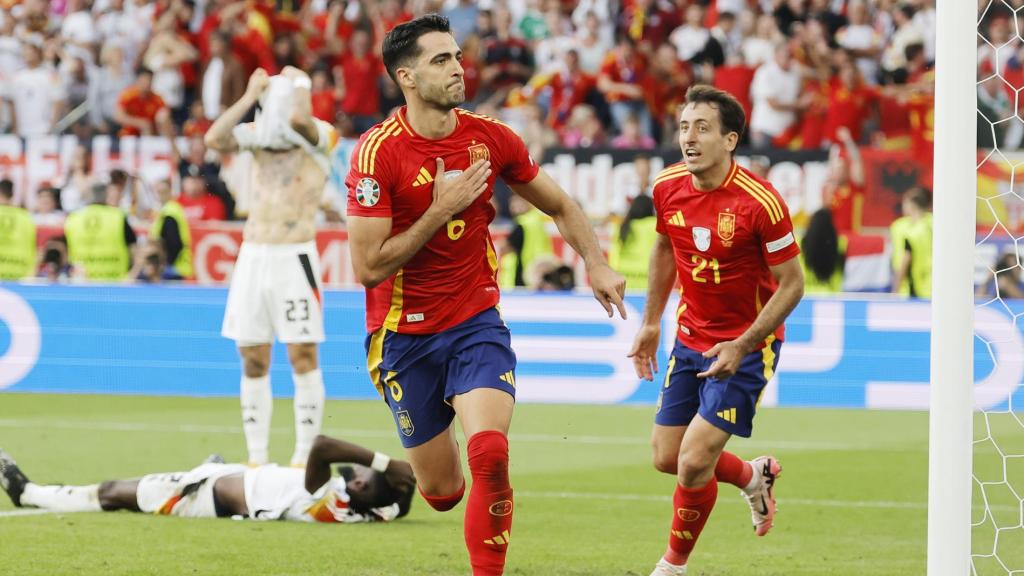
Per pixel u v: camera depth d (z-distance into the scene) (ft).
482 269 54.80
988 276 151.12
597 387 144.36
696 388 62.75
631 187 161.27
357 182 51.90
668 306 142.92
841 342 141.69
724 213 59.36
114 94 190.29
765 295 61.41
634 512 82.94
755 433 121.49
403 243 50.98
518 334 145.79
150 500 77.97
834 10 179.63
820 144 174.09
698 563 66.90
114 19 192.65
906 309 140.77
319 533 72.69
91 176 172.24
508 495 51.21
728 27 180.96
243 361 93.50
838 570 65.31
